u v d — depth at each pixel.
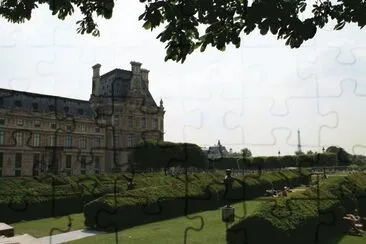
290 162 62.72
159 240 21.47
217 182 37.00
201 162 61.84
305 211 20.23
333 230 23.36
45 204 31.56
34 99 88.12
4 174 81.69
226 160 63.31
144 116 89.56
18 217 29.62
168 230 24.48
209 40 6.67
